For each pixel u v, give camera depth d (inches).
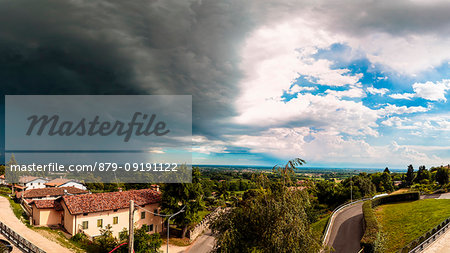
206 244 1775.3
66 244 1378.0
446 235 1142.3
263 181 681.0
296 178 687.7
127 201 1784.0
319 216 2107.5
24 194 2447.1
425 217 1476.4
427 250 987.3
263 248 589.3
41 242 1365.7
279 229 573.9
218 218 652.1
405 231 1316.4
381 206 2037.4
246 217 636.1
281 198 635.5
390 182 3900.1
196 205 1887.3
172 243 1772.9
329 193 2812.5
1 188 3521.2
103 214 1640.0
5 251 1079.6
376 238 1075.3
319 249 611.8
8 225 1647.4
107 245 1366.9
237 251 602.5
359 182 3110.2
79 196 1691.7
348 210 2128.4
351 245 1252.5
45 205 1717.5
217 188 3895.2
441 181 3275.1
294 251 557.9
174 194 1893.5
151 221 1892.2
